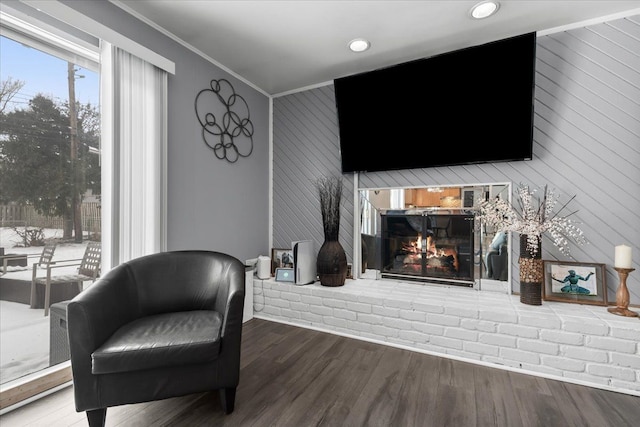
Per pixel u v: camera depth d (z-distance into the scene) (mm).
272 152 3355
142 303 1755
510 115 2182
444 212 2547
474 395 1653
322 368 1928
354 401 1594
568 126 2148
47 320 1684
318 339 2367
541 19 2090
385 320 2287
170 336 1417
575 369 1771
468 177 2469
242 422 1433
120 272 1677
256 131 3148
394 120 2586
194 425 1411
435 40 2354
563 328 1799
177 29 2201
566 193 2150
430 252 2621
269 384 1745
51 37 1656
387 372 1885
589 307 1988
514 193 2311
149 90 2023
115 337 1410
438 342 2115
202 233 2502
